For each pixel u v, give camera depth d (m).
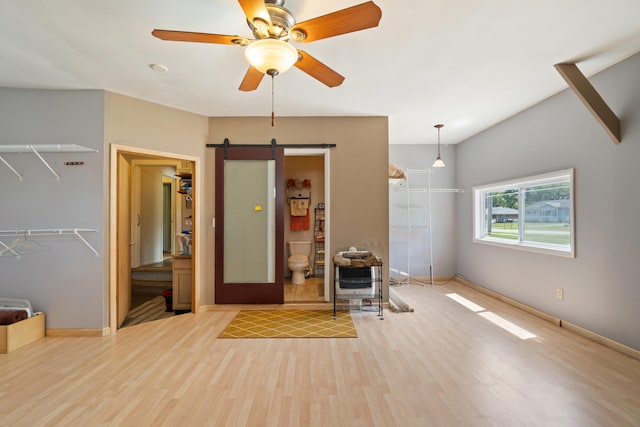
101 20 1.99
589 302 2.88
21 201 3.01
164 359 2.53
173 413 1.84
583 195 2.92
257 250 3.88
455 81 2.92
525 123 3.69
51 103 3.04
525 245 3.75
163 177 6.60
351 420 1.77
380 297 3.55
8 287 3.01
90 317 3.04
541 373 2.27
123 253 3.47
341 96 3.27
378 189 3.90
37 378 2.23
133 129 3.26
